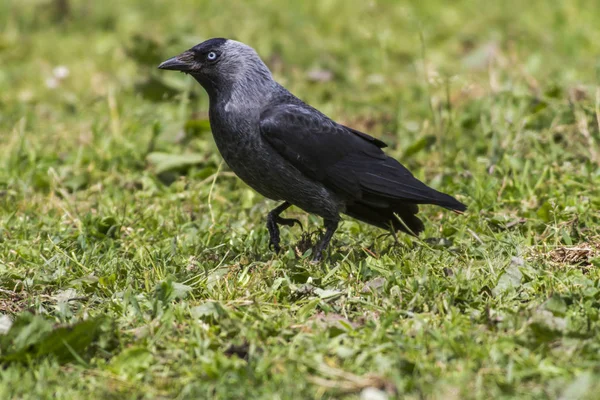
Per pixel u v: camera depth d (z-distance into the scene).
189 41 17.09
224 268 9.49
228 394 6.74
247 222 11.50
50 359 7.45
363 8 20.84
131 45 19.33
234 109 10.22
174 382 7.03
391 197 10.03
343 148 10.12
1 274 9.53
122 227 11.04
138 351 7.34
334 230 10.35
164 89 15.82
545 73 16.45
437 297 8.40
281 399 6.63
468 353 7.20
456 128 14.07
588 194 11.41
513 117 13.55
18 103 16.69
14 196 12.35
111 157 13.60
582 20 19.89
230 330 7.81
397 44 19.14
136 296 8.76
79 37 20.34
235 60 10.28
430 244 10.09
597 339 7.40
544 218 10.72
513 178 11.98
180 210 11.62
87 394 6.97
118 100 16.22
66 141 14.67
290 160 10.00
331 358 7.28
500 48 18.73
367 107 16.00
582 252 9.64
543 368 6.96
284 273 9.16
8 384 6.98
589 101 13.80
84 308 8.52
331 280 9.06
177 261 9.79
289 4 21.78
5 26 20.89
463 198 11.62
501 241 9.91
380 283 8.94
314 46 19.06
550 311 8.01
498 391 6.69
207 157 13.58
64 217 11.41
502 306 8.23
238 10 21.41
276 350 7.36
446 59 18.38
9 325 8.16
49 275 9.48
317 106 16.05
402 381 6.82
